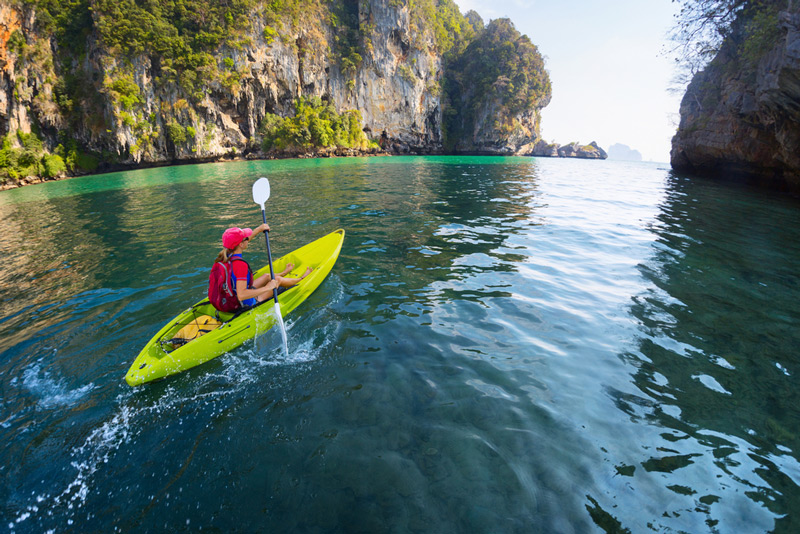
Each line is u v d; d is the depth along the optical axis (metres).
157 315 4.65
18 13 34.12
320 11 52.19
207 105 41.12
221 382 3.45
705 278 5.79
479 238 7.80
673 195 14.74
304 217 9.70
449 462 2.51
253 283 4.47
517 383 3.34
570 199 13.30
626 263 6.37
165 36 38.59
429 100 63.28
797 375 3.49
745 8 18.91
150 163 39.56
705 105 22.91
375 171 25.05
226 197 13.93
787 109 13.90
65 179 31.59
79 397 3.31
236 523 2.15
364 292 5.18
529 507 2.20
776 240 7.95
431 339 4.04
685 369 3.56
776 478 2.42
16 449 2.77
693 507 2.21
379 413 2.98
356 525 2.10
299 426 2.88
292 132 46.31
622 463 2.52
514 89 64.38
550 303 4.89
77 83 37.00
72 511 2.28
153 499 2.33
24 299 5.34
